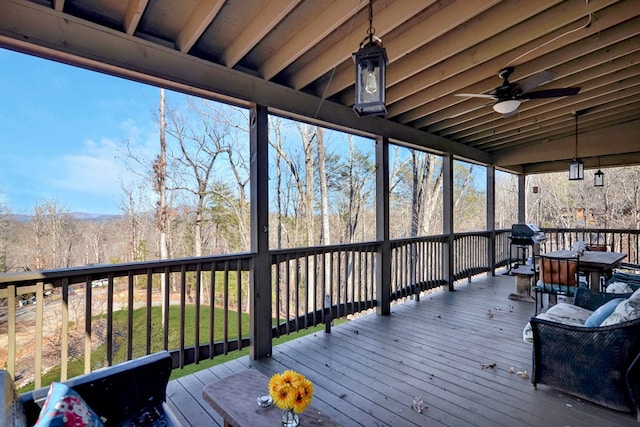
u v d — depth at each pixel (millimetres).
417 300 5098
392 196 13023
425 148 5418
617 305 2283
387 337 3570
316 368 2842
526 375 2670
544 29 2711
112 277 2344
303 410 1342
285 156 11719
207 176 10805
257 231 3168
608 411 2184
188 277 10555
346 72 3412
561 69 3566
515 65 3338
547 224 14977
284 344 3404
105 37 2363
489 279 6809
